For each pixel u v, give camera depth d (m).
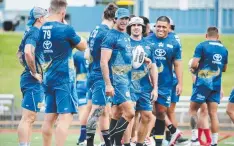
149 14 63.53
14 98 45.38
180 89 30.56
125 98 26.45
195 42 60.62
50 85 24.00
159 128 30.36
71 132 39.06
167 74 30.17
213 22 65.19
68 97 23.97
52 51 23.88
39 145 32.66
